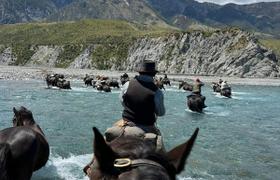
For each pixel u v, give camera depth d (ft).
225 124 95.76
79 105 122.42
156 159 9.67
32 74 281.95
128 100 21.18
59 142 66.95
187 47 563.07
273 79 425.69
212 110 124.88
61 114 101.35
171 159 9.99
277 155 63.72
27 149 31.63
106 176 9.27
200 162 57.06
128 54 640.17
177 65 551.18
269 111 127.65
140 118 20.93
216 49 530.68
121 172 9.23
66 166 51.21
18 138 31.89
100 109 113.70
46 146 35.68
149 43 615.98
